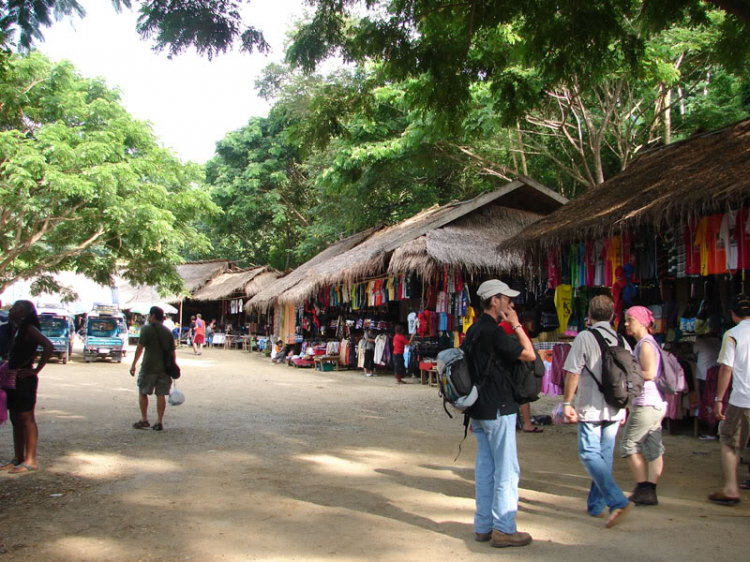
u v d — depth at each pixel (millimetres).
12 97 16391
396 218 27031
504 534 4180
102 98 18375
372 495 5520
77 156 16344
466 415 4414
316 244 33406
